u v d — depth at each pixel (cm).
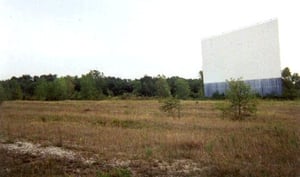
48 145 1180
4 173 811
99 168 862
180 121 1794
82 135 1373
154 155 978
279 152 920
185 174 792
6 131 1517
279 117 1697
